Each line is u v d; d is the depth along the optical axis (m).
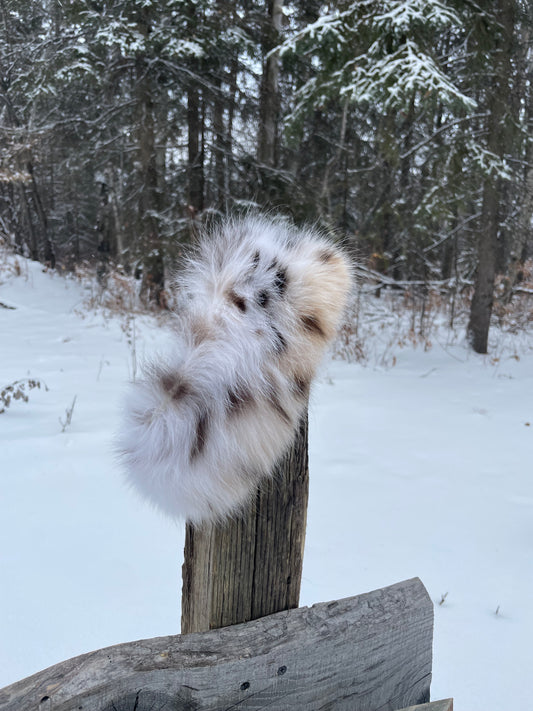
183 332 0.65
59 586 2.42
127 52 9.16
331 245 0.74
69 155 12.24
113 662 0.76
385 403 5.81
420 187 9.41
